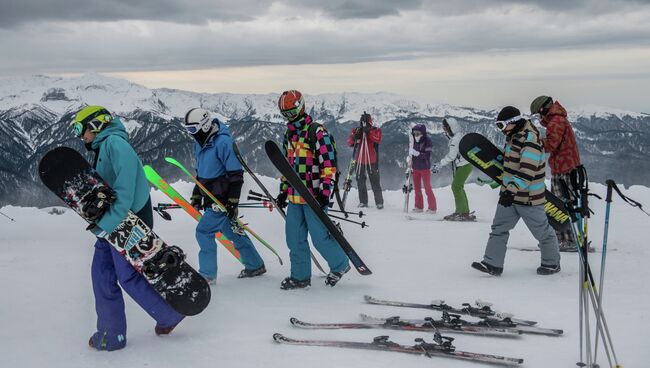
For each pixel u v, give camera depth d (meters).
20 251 8.74
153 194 13.15
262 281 6.34
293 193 5.89
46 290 6.00
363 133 13.40
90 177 4.02
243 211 11.88
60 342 4.42
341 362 3.94
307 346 4.26
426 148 12.48
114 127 4.24
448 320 4.55
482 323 4.53
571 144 7.23
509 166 6.32
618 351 4.07
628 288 5.84
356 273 6.74
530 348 4.16
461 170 11.19
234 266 7.21
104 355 4.15
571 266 6.93
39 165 3.97
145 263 4.10
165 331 4.49
